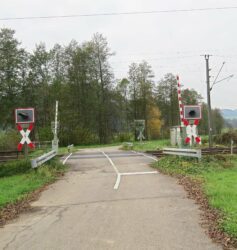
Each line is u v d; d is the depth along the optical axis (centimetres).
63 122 6600
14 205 1089
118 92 7325
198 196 1110
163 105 8856
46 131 6125
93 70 6769
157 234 732
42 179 1614
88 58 6750
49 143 5297
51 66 6838
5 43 5900
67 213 955
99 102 6781
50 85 6750
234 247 637
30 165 1930
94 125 7019
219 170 1767
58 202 1112
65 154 3481
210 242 672
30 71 6550
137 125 4838
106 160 2508
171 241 686
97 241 702
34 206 1067
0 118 5931
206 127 9831
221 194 1088
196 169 1725
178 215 884
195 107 1955
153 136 8494
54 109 6694
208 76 4278
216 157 2161
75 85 6856
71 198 1168
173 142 4466
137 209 965
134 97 7888
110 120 7206
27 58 6322
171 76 8788
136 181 1488
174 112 8819
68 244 692
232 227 724
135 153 3216
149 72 7906
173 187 1305
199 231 743
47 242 710
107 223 833
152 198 1109
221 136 4722
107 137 7206
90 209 990
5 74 5900
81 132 6669
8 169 1917
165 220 839
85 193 1250
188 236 712
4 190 1348
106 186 1386
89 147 5678
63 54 6869
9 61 5850
